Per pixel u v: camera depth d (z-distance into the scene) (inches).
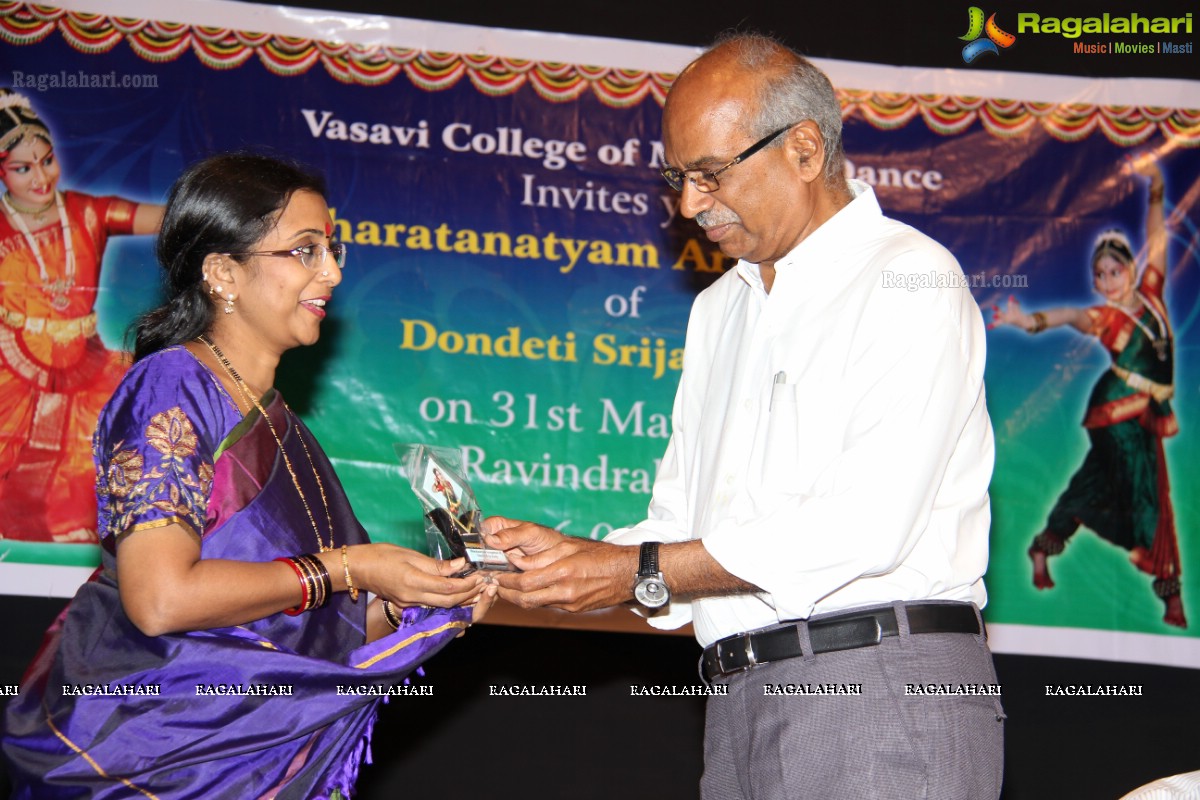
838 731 85.7
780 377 93.4
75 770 78.3
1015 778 159.2
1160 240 163.6
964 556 90.4
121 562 77.2
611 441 157.4
